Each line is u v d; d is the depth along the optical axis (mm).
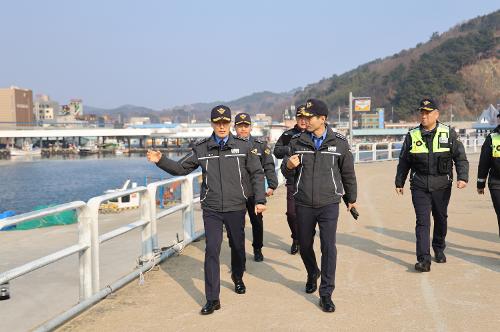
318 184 4582
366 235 7871
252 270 5988
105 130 152000
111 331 4133
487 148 5988
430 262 5738
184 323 4293
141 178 72625
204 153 4699
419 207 5801
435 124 5785
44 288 5656
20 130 153375
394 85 190625
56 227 10312
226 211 4672
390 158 27891
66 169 95438
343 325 4164
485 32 192375
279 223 9125
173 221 10578
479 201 11328
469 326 4094
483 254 6516
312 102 4539
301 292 5102
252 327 4176
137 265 6105
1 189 63500
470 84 170250
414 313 4410
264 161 5641
